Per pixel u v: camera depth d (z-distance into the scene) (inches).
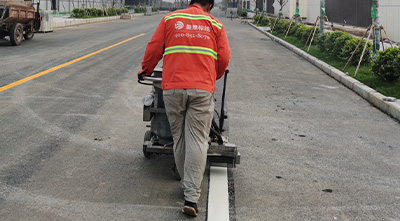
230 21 1907.0
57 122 236.1
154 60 139.1
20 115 247.1
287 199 148.6
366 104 315.0
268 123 252.7
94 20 1483.8
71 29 1055.0
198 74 131.7
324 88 374.0
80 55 529.3
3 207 135.0
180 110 134.5
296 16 963.3
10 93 303.0
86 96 304.5
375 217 136.5
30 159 178.7
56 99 291.1
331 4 1123.3
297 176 170.7
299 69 489.7
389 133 239.8
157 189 153.4
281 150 203.5
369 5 824.9
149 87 346.3
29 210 133.8
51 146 196.2
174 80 131.6
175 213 135.3
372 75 392.8
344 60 490.6
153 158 185.8
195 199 132.0
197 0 142.6
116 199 144.1
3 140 201.8
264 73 452.4
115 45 672.4
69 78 370.9
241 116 267.6
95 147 197.6
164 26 135.6
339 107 302.0
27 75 375.2
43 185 153.4
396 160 194.4
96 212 134.1
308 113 281.0
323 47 602.2
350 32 868.0
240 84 382.3
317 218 134.8
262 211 138.6
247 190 155.2
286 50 708.0
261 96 331.6
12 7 596.4
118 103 287.4
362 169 181.2
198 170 132.1
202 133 135.2
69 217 130.3
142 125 237.3
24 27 688.4
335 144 215.9
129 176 164.6
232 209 139.3
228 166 177.8
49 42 696.4
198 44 132.4
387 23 724.0
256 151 200.7
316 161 189.5
